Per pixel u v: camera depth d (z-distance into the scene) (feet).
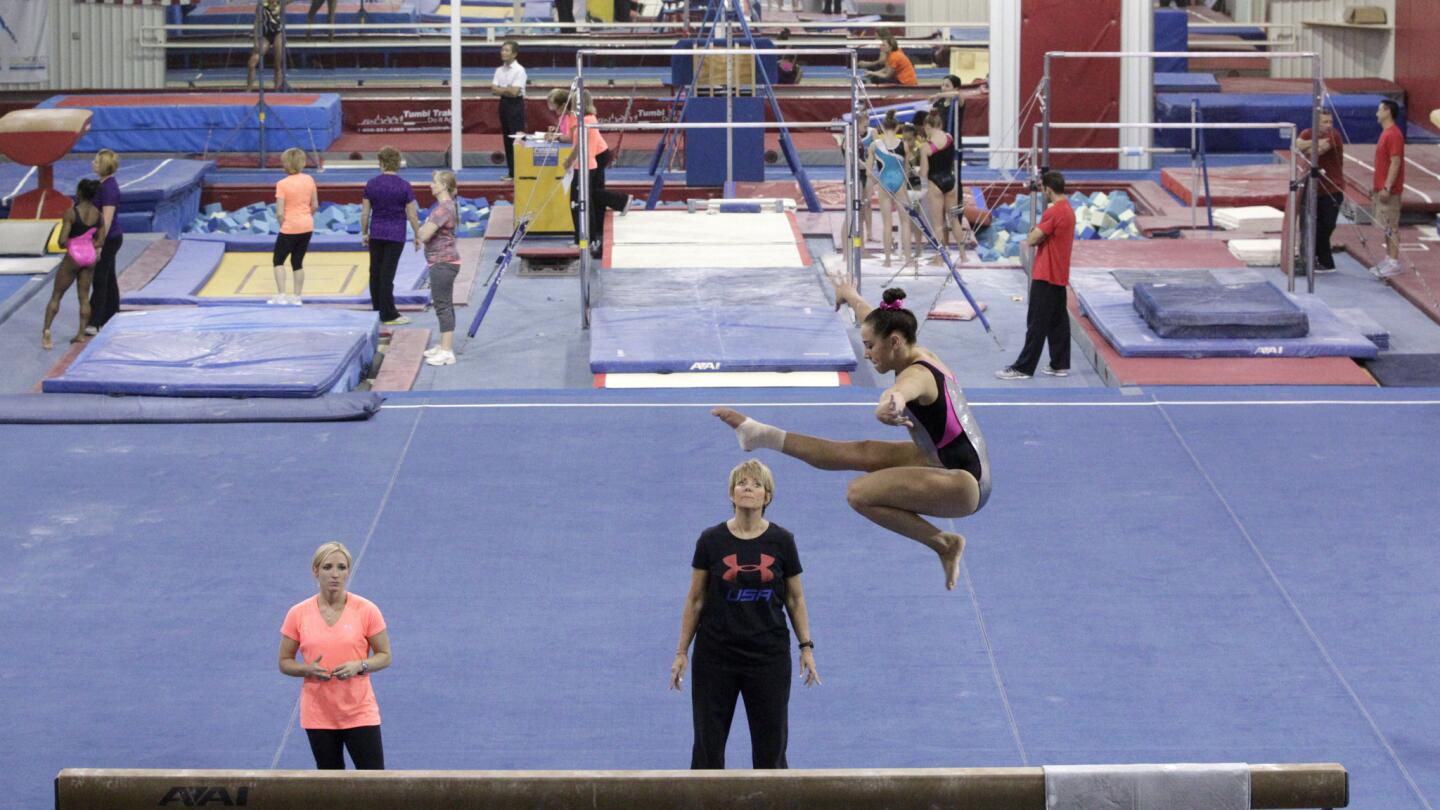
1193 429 50.90
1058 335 56.54
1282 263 68.33
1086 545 42.50
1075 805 19.33
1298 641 37.32
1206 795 19.39
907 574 40.73
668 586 40.16
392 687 35.19
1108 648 37.01
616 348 56.49
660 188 79.36
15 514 44.45
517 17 108.58
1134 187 85.97
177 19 104.42
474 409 53.11
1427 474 47.26
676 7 107.55
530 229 76.23
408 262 70.90
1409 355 57.82
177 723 33.63
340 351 55.31
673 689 31.63
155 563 41.34
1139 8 89.45
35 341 59.72
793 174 89.92
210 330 56.85
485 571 40.96
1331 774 19.35
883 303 22.67
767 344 56.80
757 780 19.24
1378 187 67.26
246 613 38.63
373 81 101.14
